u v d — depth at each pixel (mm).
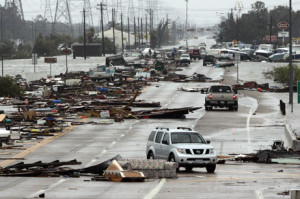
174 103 118625
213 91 104438
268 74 182750
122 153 60656
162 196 33562
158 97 131125
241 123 85875
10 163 54438
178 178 43094
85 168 45938
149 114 96250
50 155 60062
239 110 104625
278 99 122000
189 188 37188
